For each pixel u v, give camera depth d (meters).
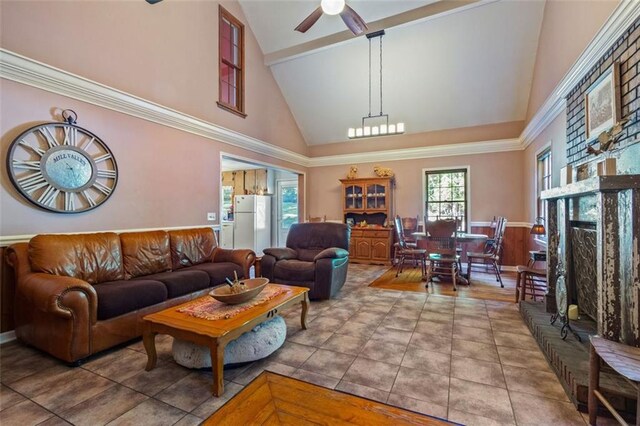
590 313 2.24
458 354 2.32
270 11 5.35
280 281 3.90
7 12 2.57
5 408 1.69
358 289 4.30
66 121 2.95
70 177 2.97
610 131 2.17
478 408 1.68
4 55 2.51
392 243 6.61
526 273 3.36
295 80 6.40
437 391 1.84
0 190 2.55
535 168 4.84
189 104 4.34
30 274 2.40
